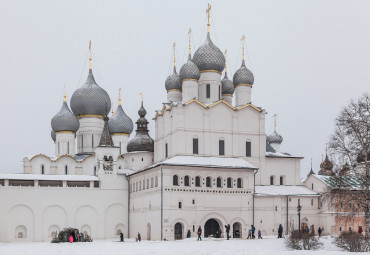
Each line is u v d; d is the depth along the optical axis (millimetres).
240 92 110625
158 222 93812
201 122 101438
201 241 81562
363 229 103125
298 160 108562
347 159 82125
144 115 120438
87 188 107375
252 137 104812
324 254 61062
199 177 95688
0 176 101625
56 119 122000
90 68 130375
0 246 73562
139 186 104625
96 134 126125
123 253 66438
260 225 98375
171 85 112000
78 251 68000
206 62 107500
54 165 117062
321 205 102250
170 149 103562
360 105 80750
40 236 103062
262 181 104500
